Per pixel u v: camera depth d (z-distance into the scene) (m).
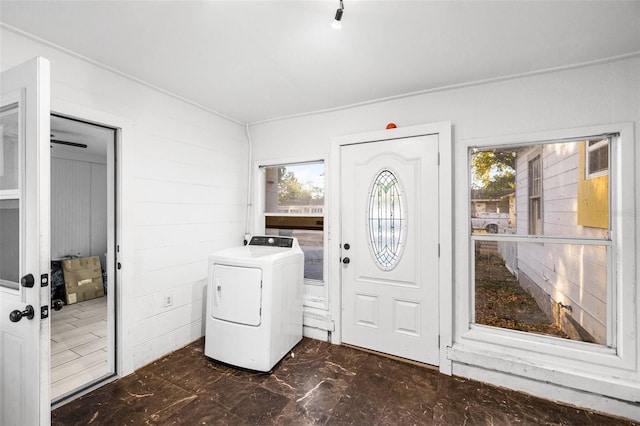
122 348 2.25
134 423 1.79
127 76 2.26
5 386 1.37
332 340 2.89
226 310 2.44
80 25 1.67
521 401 2.04
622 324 1.96
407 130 2.56
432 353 2.47
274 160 3.31
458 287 2.43
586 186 2.12
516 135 2.25
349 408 1.95
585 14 1.55
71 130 3.35
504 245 2.37
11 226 1.37
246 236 3.43
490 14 1.57
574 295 2.17
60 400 1.96
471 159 2.46
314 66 2.14
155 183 2.49
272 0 1.48
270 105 2.88
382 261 2.70
